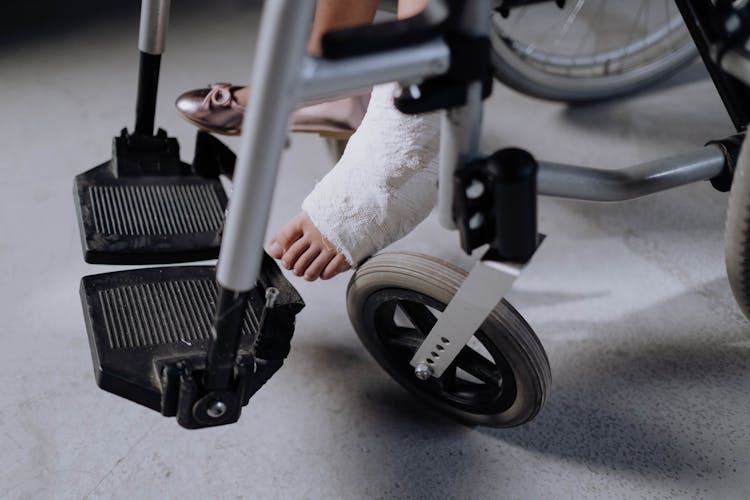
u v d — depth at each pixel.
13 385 1.04
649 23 1.97
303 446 0.98
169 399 0.79
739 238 0.88
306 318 1.18
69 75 1.71
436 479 0.95
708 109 1.68
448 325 0.84
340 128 1.20
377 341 1.01
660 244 1.33
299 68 0.56
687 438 1.01
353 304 0.98
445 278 0.87
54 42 1.83
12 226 1.30
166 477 0.93
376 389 1.07
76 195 1.06
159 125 1.55
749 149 0.82
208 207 1.08
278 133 0.58
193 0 2.03
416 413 1.04
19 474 0.93
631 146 1.56
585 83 1.60
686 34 1.60
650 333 1.16
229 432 0.99
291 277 1.25
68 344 1.10
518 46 1.54
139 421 1.00
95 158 1.46
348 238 0.94
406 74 0.59
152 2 0.98
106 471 0.94
